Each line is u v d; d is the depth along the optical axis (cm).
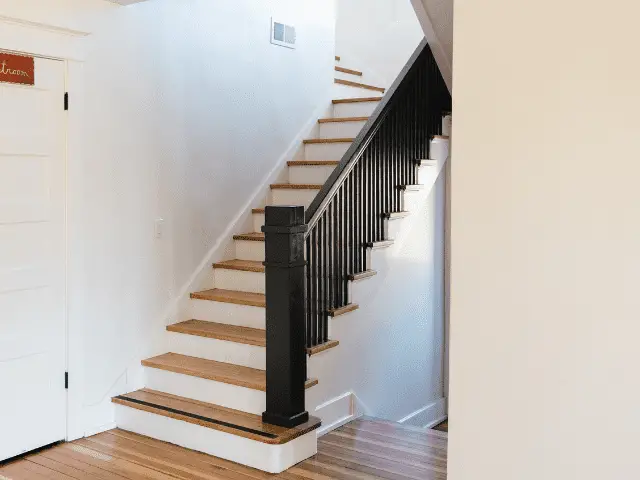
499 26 229
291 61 568
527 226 227
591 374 217
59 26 382
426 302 547
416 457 383
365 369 466
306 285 408
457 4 237
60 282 395
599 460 217
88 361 411
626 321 210
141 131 438
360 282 459
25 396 381
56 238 392
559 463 225
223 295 468
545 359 226
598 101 212
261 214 528
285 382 376
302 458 377
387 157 480
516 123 227
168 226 461
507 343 233
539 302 226
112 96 418
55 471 360
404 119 495
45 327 389
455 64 238
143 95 438
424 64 513
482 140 234
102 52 410
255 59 529
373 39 725
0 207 366
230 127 508
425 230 537
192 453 387
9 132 368
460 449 246
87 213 407
